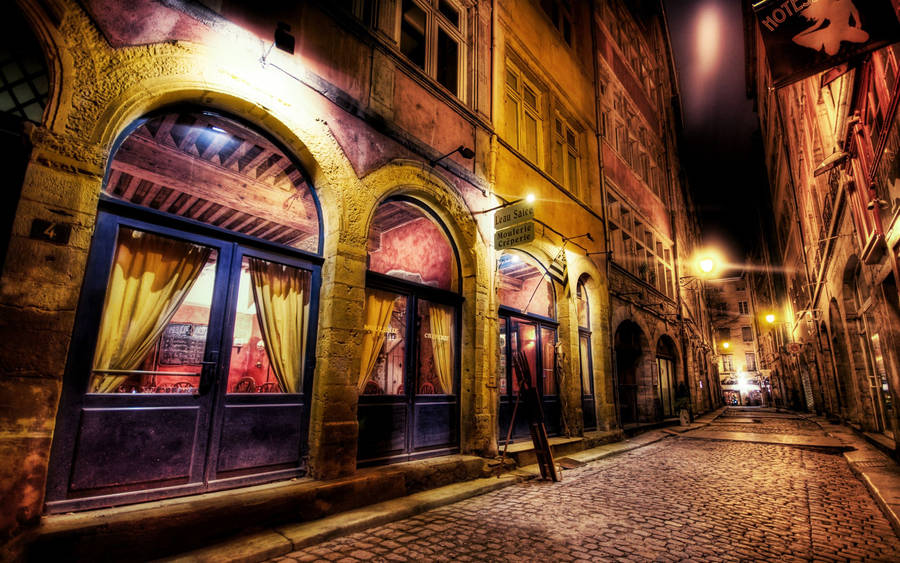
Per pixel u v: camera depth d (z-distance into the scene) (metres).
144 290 4.11
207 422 4.20
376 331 6.20
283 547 3.69
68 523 3.11
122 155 5.13
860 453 8.75
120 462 3.65
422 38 7.48
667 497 5.78
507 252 9.32
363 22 6.03
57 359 3.24
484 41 8.61
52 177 3.35
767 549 3.98
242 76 4.56
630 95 17.39
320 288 5.37
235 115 4.79
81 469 3.46
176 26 4.14
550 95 10.83
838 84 7.44
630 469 7.73
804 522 4.76
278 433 4.73
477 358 7.15
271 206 6.36
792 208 18.55
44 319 3.21
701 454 9.52
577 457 8.43
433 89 7.07
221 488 4.20
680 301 19.70
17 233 3.17
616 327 12.38
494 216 8.01
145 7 3.97
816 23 4.35
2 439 2.95
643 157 18.62
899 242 5.71
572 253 10.48
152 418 3.87
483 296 7.46
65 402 3.46
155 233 4.16
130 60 3.82
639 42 20.00
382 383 6.20
